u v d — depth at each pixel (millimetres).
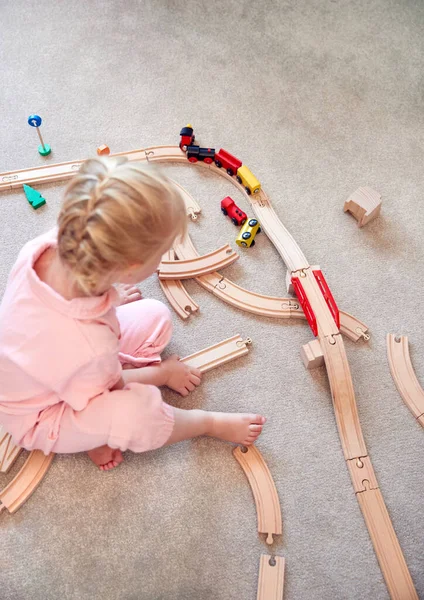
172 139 1515
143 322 1125
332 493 1086
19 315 874
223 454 1121
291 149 1507
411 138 1525
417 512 1067
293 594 1000
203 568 1020
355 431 1123
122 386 1023
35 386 932
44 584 1002
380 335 1250
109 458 1084
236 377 1201
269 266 1332
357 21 1728
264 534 1049
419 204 1422
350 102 1585
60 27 1700
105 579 1008
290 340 1242
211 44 1685
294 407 1170
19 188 1428
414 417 1160
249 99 1590
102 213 730
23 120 1535
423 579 1008
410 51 1674
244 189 1410
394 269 1331
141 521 1057
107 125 1535
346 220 1398
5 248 1339
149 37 1692
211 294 1296
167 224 781
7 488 1063
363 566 1022
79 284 810
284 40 1693
